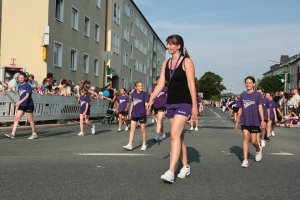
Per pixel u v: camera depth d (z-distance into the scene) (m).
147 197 4.18
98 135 11.98
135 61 48.78
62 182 4.84
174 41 4.90
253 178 5.38
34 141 9.57
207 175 5.55
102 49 31.25
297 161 7.09
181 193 4.39
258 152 7.02
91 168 5.88
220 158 7.34
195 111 4.80
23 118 13.30
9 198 4.02
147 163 6.48
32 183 4.75
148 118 25.34
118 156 7.26
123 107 14.09
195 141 10.66
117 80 37.97
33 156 6.97
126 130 14.43
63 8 22.89
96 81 30.06
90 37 28.22
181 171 5.34
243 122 6.64
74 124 16.62
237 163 6.77
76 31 25.22
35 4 20.80
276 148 9.38
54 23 21.78
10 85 13.60
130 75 45.81
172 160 4.82
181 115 4.84
